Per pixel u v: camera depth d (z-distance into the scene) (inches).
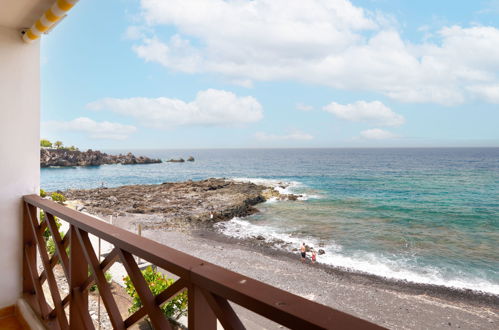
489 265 359.3
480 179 1492.4
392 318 201.0
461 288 266.7
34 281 75.7
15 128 79.3
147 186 1154.7
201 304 25.0
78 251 51.2
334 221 689.0
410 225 656.4
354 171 2034.9
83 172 1879.9
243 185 1189.7
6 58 77.0
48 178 1587.1
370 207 893.2
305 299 18.4
